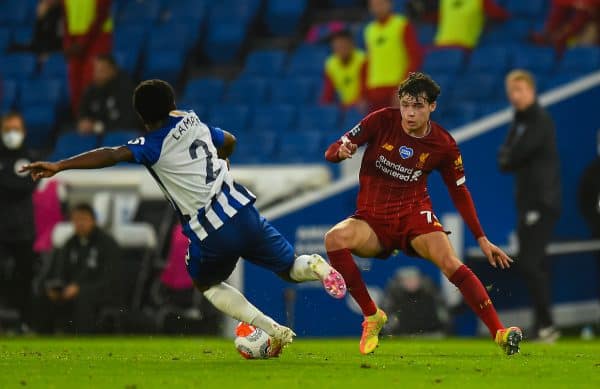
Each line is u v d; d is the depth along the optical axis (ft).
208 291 76.89
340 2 214.69
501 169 132.05
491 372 68.44
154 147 72.79
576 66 173.06
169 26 208.95
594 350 100.32
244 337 79.30
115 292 145.28
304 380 61.82
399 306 137.80
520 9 188.85
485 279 145.28
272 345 79.41
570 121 145.48
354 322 140.56
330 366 72.18
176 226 150.30
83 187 157.17
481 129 145.07
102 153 70.69
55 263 148.77
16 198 149.07
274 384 59.41
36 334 149.38
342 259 82.99
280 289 142.31
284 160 171.83
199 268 75.20
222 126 185.47
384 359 80.89
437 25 195.11
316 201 144.05
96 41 194.80
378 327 84.07
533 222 129.80
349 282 82.94
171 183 73.77
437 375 65.77
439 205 143.33
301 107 180.45
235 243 73.61
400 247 84.64
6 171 148.15
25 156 149.28
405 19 165.48
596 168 144.87
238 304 76.43
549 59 175.83
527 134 129.59
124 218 153.17
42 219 153.17
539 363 76.84
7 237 149.07
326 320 140.87
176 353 89.61
